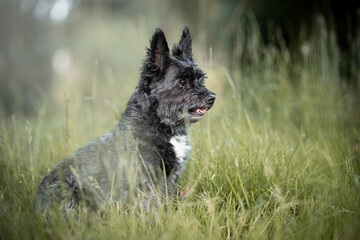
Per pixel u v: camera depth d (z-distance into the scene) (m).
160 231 3.88
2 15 30.25
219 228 3.78
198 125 5.77
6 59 26.59
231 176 4.51
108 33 21.27
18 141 6.11
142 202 4.14
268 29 12.45
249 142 5.60
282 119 7.61
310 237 3.61
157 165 4.48
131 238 3.46
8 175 5.03
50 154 6.01
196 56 6.45
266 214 4.16
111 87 7.70
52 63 26.47
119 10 23.38
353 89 7.81
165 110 4.83
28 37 30.69
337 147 5.55
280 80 8.20
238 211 4.27
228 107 7.46
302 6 12.89
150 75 4.87
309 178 4.65
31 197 4.54
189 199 4.37
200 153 5.27
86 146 4.71
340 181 4.50
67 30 26.61
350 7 11.80
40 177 5.15
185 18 17.39
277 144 5.14
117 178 4.33
